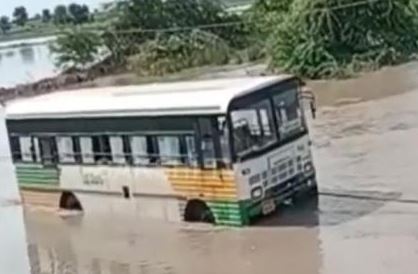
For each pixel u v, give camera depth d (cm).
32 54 19812
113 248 3450
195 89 3481
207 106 3203
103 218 3816
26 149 4156
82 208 3950
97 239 3619
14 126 4178
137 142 3538
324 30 7769
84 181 3866
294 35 7906
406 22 7969
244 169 3177
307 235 3055
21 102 4291
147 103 3466
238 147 3167
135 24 11488
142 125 3491
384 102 5631
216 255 3108
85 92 4238
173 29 10981
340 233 3003
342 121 5141
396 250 2728
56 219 4025
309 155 3434
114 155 3669
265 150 3241
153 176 3506
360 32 7769
